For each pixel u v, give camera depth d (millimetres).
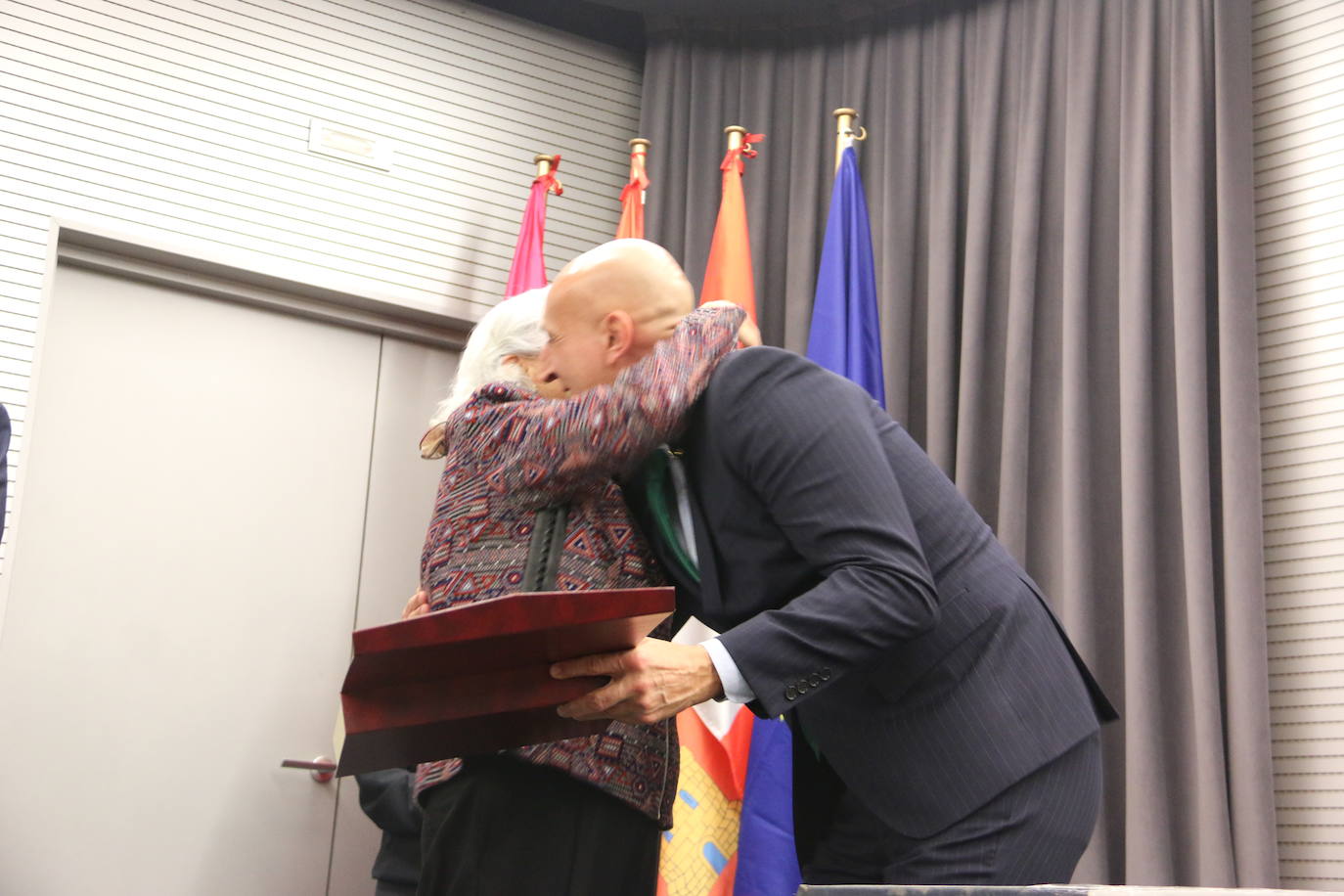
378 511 4562
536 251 4602
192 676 4172
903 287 4625
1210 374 3947
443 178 4805
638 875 1479
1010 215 4500
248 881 4117
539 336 1693
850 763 1576
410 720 1312
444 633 1217
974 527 1600
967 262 4465
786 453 1462
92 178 4203
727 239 4582
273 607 4328
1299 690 3717
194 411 4340
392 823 3141
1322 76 4020
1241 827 3547
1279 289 3982
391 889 3133
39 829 3885
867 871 1651
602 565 1510
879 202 4816
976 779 1491
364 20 4777
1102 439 4121
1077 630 3926
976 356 4355
